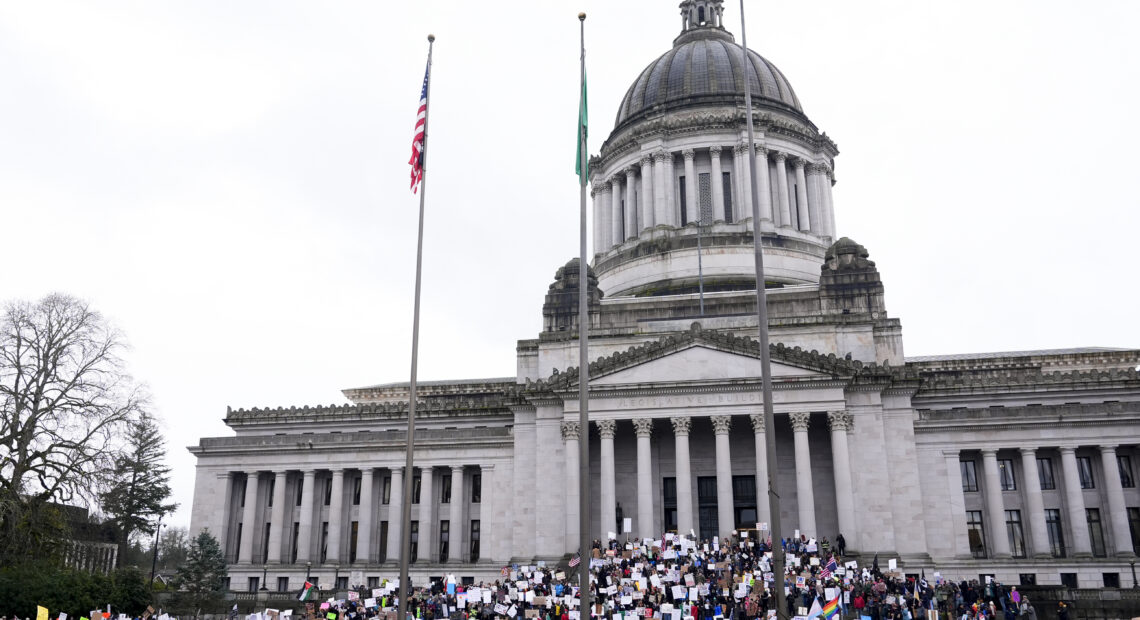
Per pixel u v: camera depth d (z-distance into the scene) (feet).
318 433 347.36
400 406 344.08
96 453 253.24
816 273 370.12
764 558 201.16
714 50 415.03
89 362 265.13
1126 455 276.62
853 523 260.62
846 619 192.95
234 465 326.24
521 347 336.08
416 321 163.63
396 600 208.44
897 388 281.33
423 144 177.58
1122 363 359.87
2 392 248.73
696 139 390.01
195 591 249.55
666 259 369.71
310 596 253.65
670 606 166.81
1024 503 274.77
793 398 272.92
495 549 299.38
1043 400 299.99
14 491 233.76
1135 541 269.03
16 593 214.90
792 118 400.88
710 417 276.00
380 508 318.86
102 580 232.53
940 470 279.28
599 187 420.77
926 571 263.29
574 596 181.68
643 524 270.67
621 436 300.20
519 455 302.86
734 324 317.63
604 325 337.31
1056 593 215.31
